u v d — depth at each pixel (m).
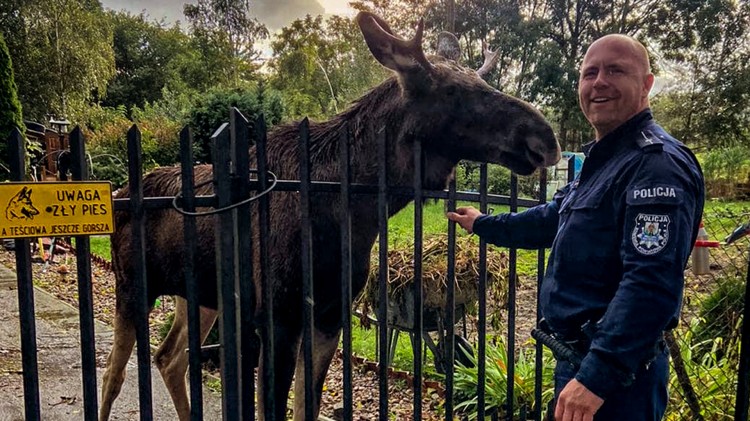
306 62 37.72
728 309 3.89
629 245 1.60
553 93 28.44
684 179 1.61
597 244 1.76
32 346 1.78
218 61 38.47
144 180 3.30
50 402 3.99
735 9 28.44
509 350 2.85
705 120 29.03
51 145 11.89
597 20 30.45
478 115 2.54
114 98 40.59
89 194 1.78
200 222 2.88
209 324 3.55
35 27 20.88
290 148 2.73
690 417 3.32
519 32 28.34
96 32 22.34
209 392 4.22
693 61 29.97
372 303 4.41
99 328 5.72
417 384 2.49
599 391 1.55
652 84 1.95
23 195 1.69
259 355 2.55
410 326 4.23
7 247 9.49
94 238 11.09
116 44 42.22
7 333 5.50
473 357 4.27
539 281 2.79
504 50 28.66
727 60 28.84
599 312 1.75
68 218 1.76
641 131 1.79
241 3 37.94
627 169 1.71
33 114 20.94
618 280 1.74
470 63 29.77
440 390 4.32
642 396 1.73
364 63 28.69
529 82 28.95
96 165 13.73
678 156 1.66
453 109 2.56
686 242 1.57
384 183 2.32
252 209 2.66
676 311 1.58
